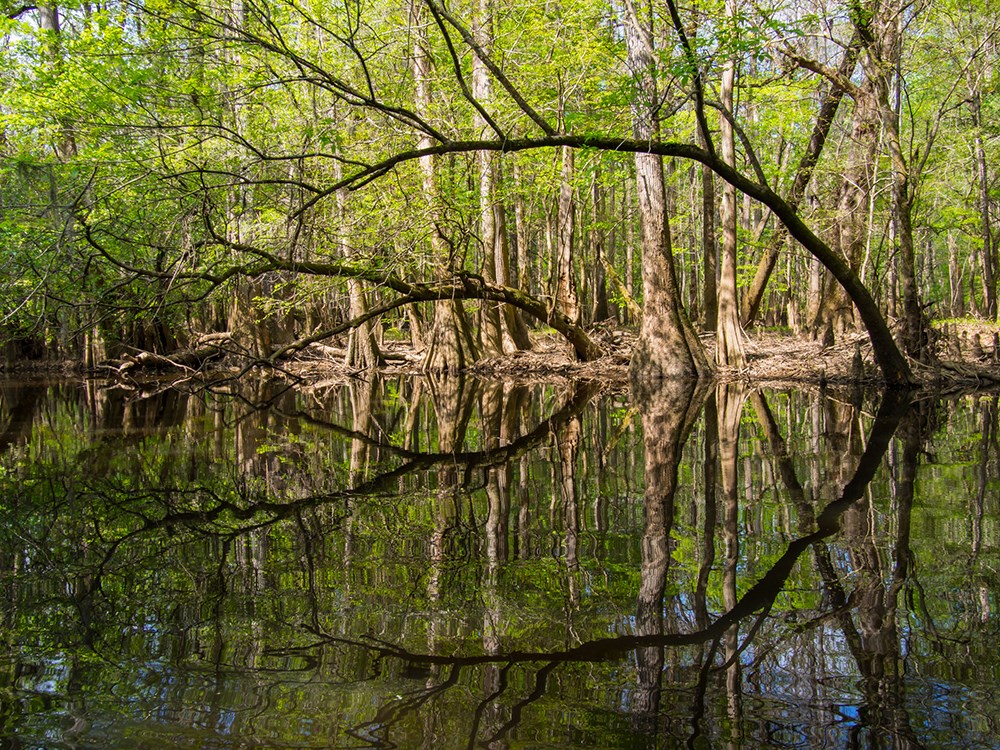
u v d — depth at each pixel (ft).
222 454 27.76
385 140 42.14
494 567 13.79
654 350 50.47
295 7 30.04
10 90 41.73
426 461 26.18
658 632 10.66
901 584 12.41
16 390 54.70
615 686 9.01
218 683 9.16
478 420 37.06
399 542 15.66
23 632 10.82
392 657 9.93
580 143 31.94
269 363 52.70
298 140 40.55
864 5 42.96
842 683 8.93
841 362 51.01
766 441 28.17
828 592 12.16
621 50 45.16
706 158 33.73
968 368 46.09
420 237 44.47
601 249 83.41
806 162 57.72
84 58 36.50
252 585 12.93
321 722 8.10
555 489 20.93
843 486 20.29
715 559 14.10
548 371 59.62
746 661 9.62
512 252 98.37
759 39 29.14
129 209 34.76
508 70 45.65
